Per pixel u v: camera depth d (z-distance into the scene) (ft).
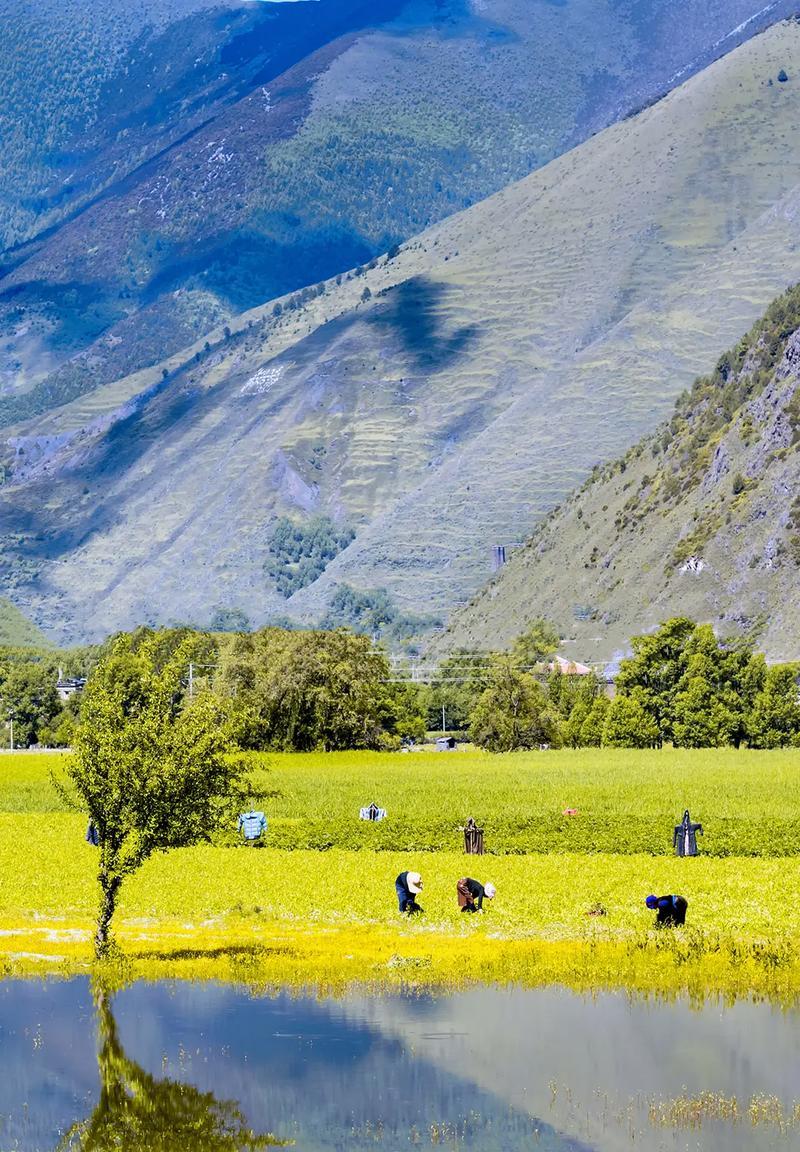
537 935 307.99
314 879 391.45
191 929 324.80
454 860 431.84
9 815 649.20
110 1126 204.23
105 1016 254.27
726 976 272.51
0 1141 201.05
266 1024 248.32
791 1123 200.13
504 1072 222.28
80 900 362.33
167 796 302.86
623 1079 218.79
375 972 279.49
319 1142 196.54
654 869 398.83
